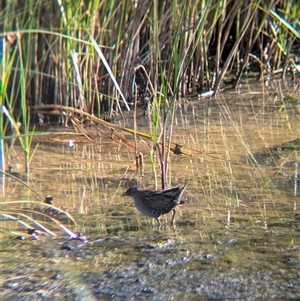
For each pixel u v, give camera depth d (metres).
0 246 8.49
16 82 14.14
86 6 13.72
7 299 7.15
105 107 14.86
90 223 9.23
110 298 7.15
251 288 7.30
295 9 16.23
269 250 8.20
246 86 16.59
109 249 8.34
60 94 14.30
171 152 12.09
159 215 9.09
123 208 9.80
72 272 7.75
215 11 15.33
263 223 9.05
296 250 8.19
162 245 8.42
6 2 12.33
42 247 8.45
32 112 14.33
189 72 16.08
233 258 8.01
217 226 8.98
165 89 10.30
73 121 13.01
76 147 12.78
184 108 15.12
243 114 14.59
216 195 10.11
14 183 10.91
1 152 11.39
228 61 15.98
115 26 14.41
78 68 14.06
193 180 10.77
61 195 10.34
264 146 12.40
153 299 7.11
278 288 7.29
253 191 10.23
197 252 8.19
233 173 11.05
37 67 13.65
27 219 9.37
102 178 11.08
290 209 9.50
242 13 16.70
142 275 7.64
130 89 15.27
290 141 12.62
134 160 11.97
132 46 14.86
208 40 16.06
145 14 14.57
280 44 16.86
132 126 13.89
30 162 11.97
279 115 14.41
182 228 8.97
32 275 7.68
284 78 16.81
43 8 13.91
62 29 12.48
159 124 11.71
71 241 8.63
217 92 16.12
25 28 13.12
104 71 14.74
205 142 12.75
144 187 10.56
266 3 16.77
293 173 10.94
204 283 7.42
